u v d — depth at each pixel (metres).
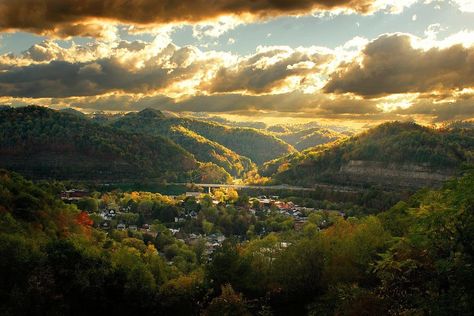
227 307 47.66
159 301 63.22
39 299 54.28
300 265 58.69
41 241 70.81
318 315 40.66
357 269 53.56
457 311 22.58
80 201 188.88
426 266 27.73
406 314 26.03
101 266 64.88
